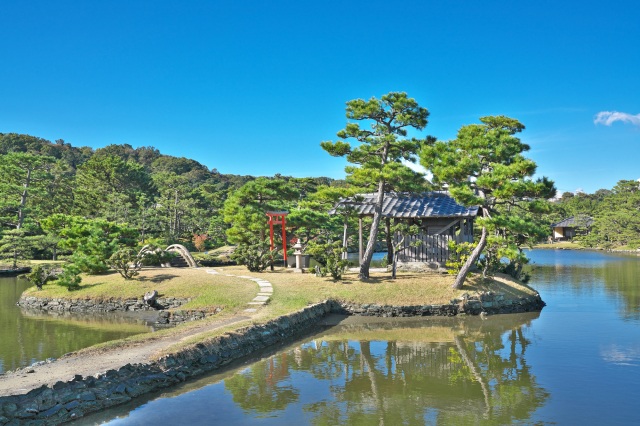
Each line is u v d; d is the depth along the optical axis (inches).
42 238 2180.1
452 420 507.8
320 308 1036.5
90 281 1317.7
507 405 548.4
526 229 1002.1
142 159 6176.2
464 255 1183.6
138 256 1433.3
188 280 1232.8
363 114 1170.0
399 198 1375.5
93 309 1166.3
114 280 1288.1
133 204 3085.6
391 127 1195.9
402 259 1315.2
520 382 629.6
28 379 519.8
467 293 1099.9
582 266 2266.2
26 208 2402.8
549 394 581.6
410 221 1393.9
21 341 860.0
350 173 1225.4
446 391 602.2
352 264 1533.0
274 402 562.3
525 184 956.6
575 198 5098.4
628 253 3260.3
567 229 4480.8
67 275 1270.9
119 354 628.4
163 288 1194.6
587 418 506.9
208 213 3161.9
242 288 1135.0
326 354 784.3
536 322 1000.9
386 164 1127.6
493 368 695.7
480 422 500.4
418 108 1154.7
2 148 5000.0
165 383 597.3
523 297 1149.1
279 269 1440.7
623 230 3639.3
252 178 5925.2
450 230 1311.5
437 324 1001.5
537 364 707.4
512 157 1064.2
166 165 5782.5
